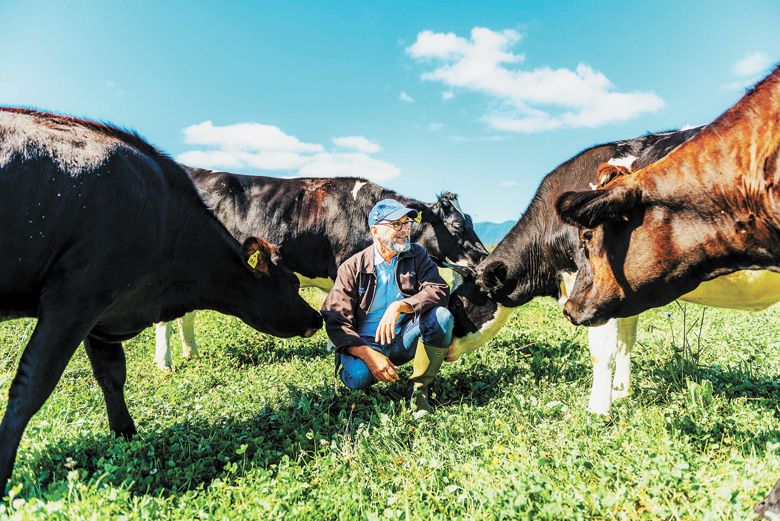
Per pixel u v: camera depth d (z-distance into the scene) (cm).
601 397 470
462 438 386
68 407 488
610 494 294
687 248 324
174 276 437
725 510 274
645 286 340
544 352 639
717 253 321
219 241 443
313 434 419
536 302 968
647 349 636
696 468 325
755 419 395
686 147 324
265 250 444
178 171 429
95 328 421
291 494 315
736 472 309
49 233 341
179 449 394
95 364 432
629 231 336
